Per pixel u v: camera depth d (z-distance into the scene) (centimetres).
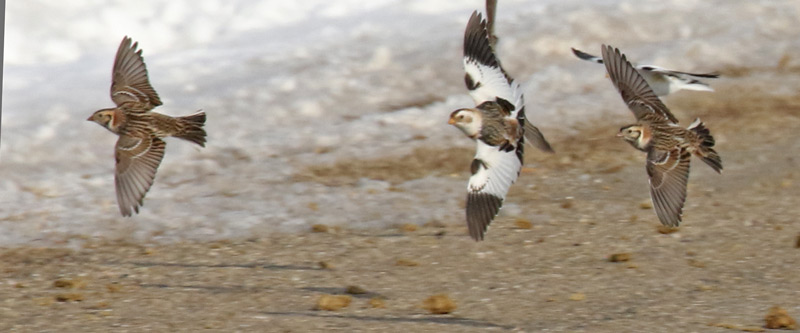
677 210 960
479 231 879
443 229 1429
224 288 1210
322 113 1933
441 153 1744
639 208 1492
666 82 1184
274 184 1611
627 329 1042
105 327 1073
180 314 1116
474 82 912
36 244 1391
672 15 2322
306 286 1212
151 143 923
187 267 1295
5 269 1297
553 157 1712
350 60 2144
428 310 1112
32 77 2097
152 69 2130
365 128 1859
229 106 1944
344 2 2458
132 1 2375
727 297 1154
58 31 2266
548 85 2025
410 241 1380
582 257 1306
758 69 2098
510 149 891
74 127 1858
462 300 1153
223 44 2283
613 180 1612
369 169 1678
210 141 1792
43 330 1069
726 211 1467
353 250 1348
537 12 2334
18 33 2228
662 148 976
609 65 993
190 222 1464
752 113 1884
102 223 1464
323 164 1698
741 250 1323
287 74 2084
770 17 2320
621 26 2273
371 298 1161
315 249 1354
